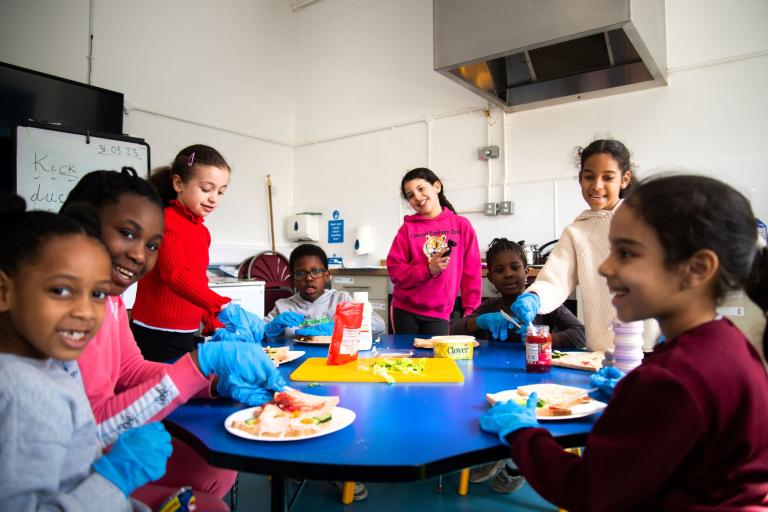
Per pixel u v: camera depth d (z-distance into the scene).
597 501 0.60
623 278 0.66
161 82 3.99
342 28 4.73
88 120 3.33
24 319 0.65
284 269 4.21
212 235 4.32
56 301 0.65
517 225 3.72
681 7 3.11
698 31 3.06
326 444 0.72
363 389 1.04
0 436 0.61
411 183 2.37
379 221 4.46
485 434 0.77
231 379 0.95
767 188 2.84
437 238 2.37
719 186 0.64
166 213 1.64
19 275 0.65
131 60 3.81
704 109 3.04
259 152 4.71
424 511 1.66
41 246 0.65
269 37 4.83
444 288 2.29
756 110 2.89
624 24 2.40
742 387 0.58
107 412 0.87
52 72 3.37
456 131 4.05
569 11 2.53
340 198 4.71
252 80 4.66
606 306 1.51
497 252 1.98
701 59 3.04
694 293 0.64
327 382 1.10
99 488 0.65
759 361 0.63
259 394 0.95
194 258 1.69
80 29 3.52
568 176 3.50
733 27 2.96
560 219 3.54
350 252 4.62
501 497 1.77
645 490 0.59
